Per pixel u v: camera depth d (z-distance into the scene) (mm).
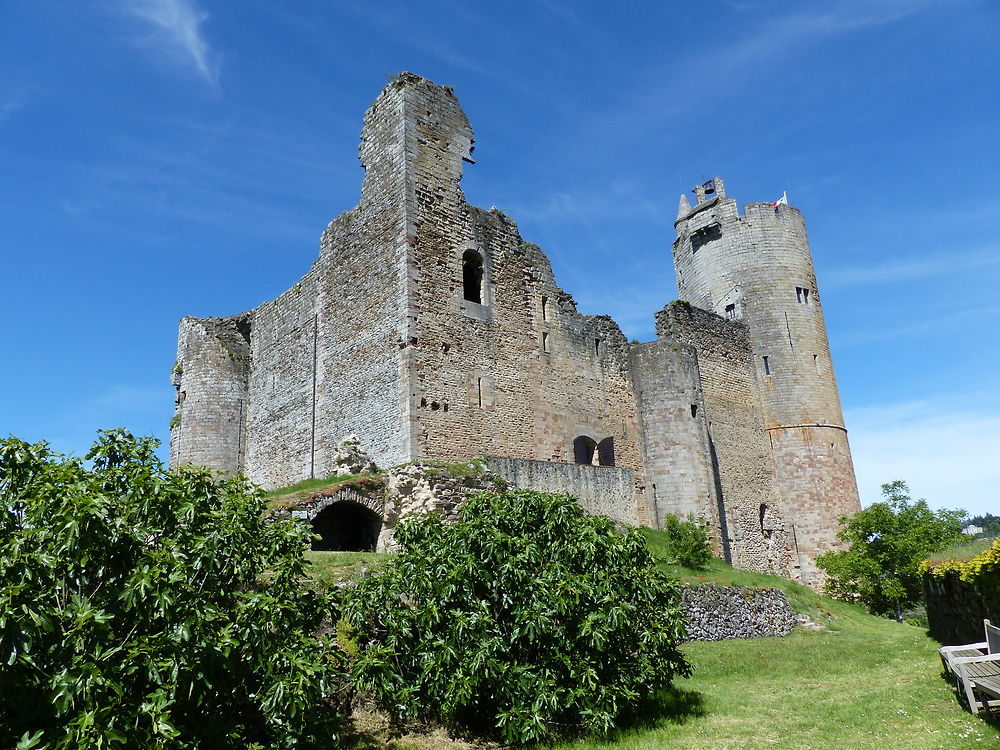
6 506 7699
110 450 8961
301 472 27125
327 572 14711
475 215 26469
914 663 15328
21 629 6477
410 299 23203
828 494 35812
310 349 27984
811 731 10891
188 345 32406
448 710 10305
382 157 25562
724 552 29125
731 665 16562
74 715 6867
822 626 23000
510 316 26703
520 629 10742
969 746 9234
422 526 12695
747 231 38938
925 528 29172
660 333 34219
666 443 30109
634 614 11898
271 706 7992
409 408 22250
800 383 36969
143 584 7422
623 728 11484
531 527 12570
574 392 28562
